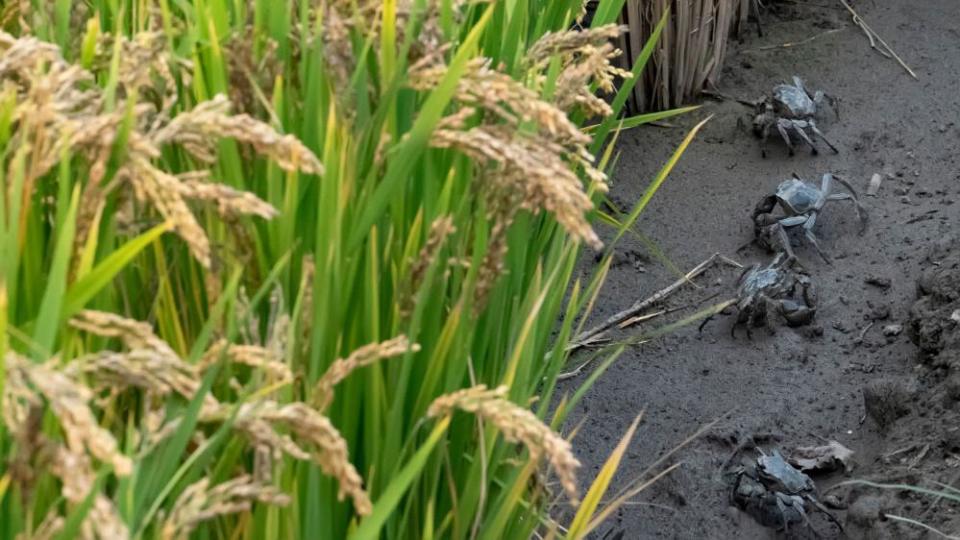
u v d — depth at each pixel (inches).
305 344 31.0
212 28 32.5
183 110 34.7
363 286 34.1
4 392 21.3
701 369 84.4
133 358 23.4
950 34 120.3
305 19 33.4
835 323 88.0
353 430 34.5
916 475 70.8
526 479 36.5
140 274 32.9
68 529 21.7
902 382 78.4
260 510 30.4
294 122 34.6
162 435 24.9
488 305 38.1
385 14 33.1
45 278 28.5
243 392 26.8
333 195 31.0
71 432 19.3
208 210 31.4
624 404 81.1
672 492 73.8
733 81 116.0
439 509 38.7
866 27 122.0
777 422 79.7
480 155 30.4
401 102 35.7
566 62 47.4
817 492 74.8
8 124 27.2
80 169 28.3
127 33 38.9
